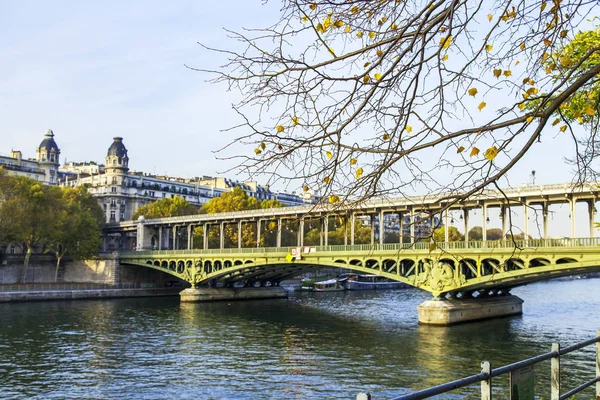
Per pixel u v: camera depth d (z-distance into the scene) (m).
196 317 67.75
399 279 60.16
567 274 51.41
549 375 33.69
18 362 40.22
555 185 51.19
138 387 33.50
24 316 66.19
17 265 104.06
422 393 5.44
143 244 118.06
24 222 95.50
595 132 8.02
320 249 69.06
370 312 73.56
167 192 179.38
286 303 88.12
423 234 7.32
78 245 104.88
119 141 168.38
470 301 60.66
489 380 6.52
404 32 6.64
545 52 7.51
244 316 68.94
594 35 12.10
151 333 54.38
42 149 160.00
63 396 31.66
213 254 86.88
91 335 52.56
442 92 6.54
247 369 38.03
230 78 6.77
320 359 41.00
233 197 126.38
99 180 170.38
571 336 49.41
